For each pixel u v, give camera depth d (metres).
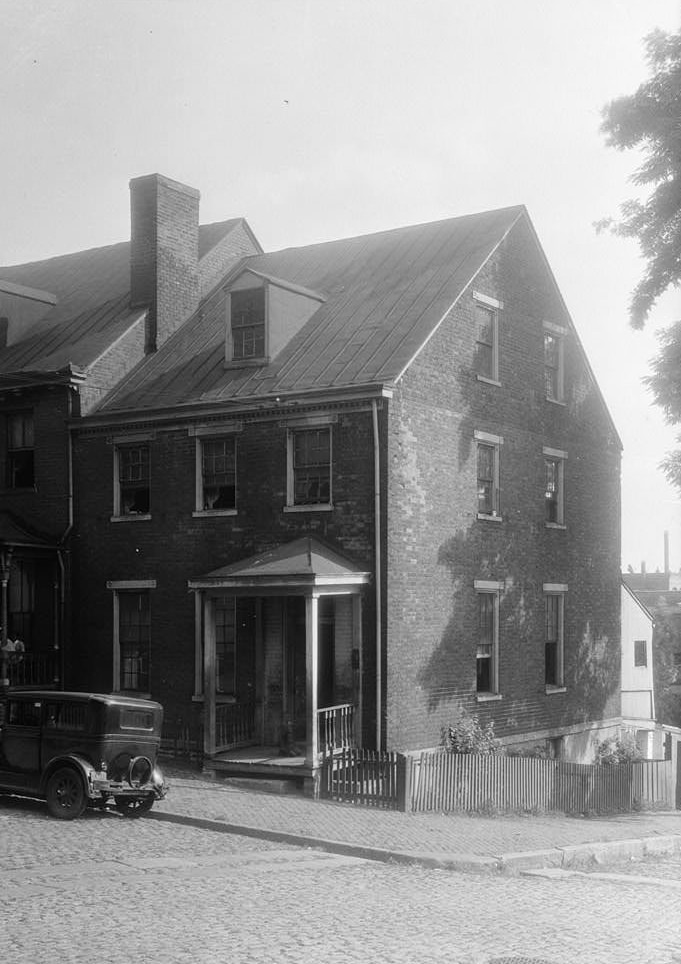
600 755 28.08
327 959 8.98
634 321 24.33
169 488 24.14
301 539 22.03
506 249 25.97
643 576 70.69
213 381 24.16
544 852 15.89
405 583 21.81
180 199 27.53
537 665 26.30
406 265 25.94
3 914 10.28
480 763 21.00
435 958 9.14
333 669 22.03
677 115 23.67
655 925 11.11
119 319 26.86
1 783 16.52
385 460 21.48
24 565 25.44
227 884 12.14
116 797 16.31
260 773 20.88
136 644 24.53
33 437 25.91
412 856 14.78
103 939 9.42
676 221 24.02
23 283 31.48
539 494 26.75
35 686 24.27
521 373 26.25
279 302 24.06
